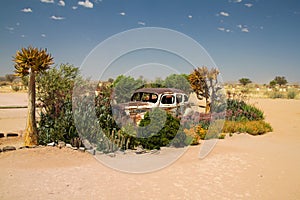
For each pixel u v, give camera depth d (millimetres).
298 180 5266
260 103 21688
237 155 7027
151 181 5117
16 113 15984
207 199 4355
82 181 5012
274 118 14711
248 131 10578
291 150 7754
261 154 7191
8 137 9141
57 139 7602
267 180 5250
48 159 6207
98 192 4531
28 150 6723
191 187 4848
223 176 5441
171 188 4789
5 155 6363
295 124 13000
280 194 4598
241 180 5234
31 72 7211
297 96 28469
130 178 5242
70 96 8258
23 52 7031
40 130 7945
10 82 51781
